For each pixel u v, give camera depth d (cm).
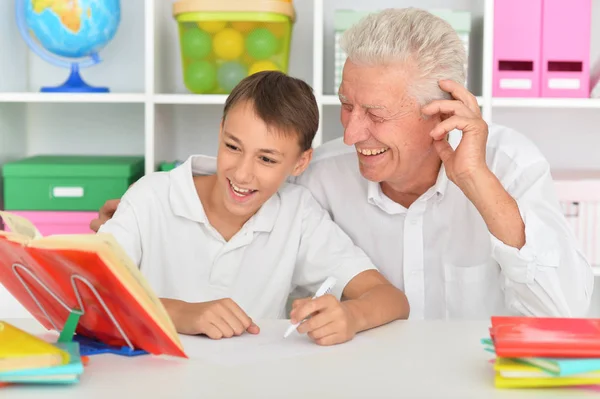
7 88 261
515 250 151
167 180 176
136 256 167
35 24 245
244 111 153
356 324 127
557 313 156
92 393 96
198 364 109
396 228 182
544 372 98
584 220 246
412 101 154
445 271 182
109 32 249
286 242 172
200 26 240
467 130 149
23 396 95
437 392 97
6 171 246
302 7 277
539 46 243
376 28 154
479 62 259
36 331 127
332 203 186
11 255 108
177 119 283
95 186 247
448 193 176
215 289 172
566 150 282
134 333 109
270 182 157
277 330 131
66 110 286
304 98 160
